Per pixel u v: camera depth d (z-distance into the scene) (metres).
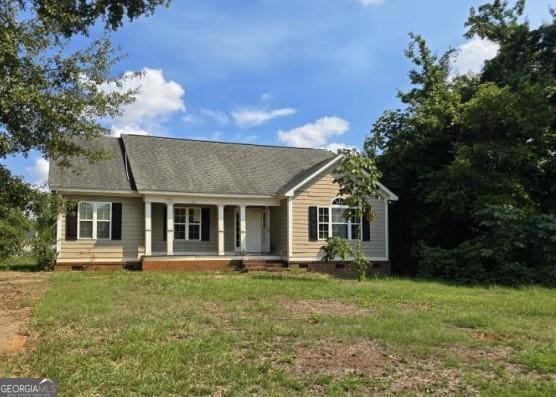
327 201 22.50
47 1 9.90
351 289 13.62
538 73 21.55
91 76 10.76
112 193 20.27
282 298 11.64
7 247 14.73
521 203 19.81
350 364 6.15
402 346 7.04
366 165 16.81
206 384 5.27
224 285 13.77
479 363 6.25
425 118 23.33
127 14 13.48
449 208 21.20
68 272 18.42
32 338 7.36
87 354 6.35
